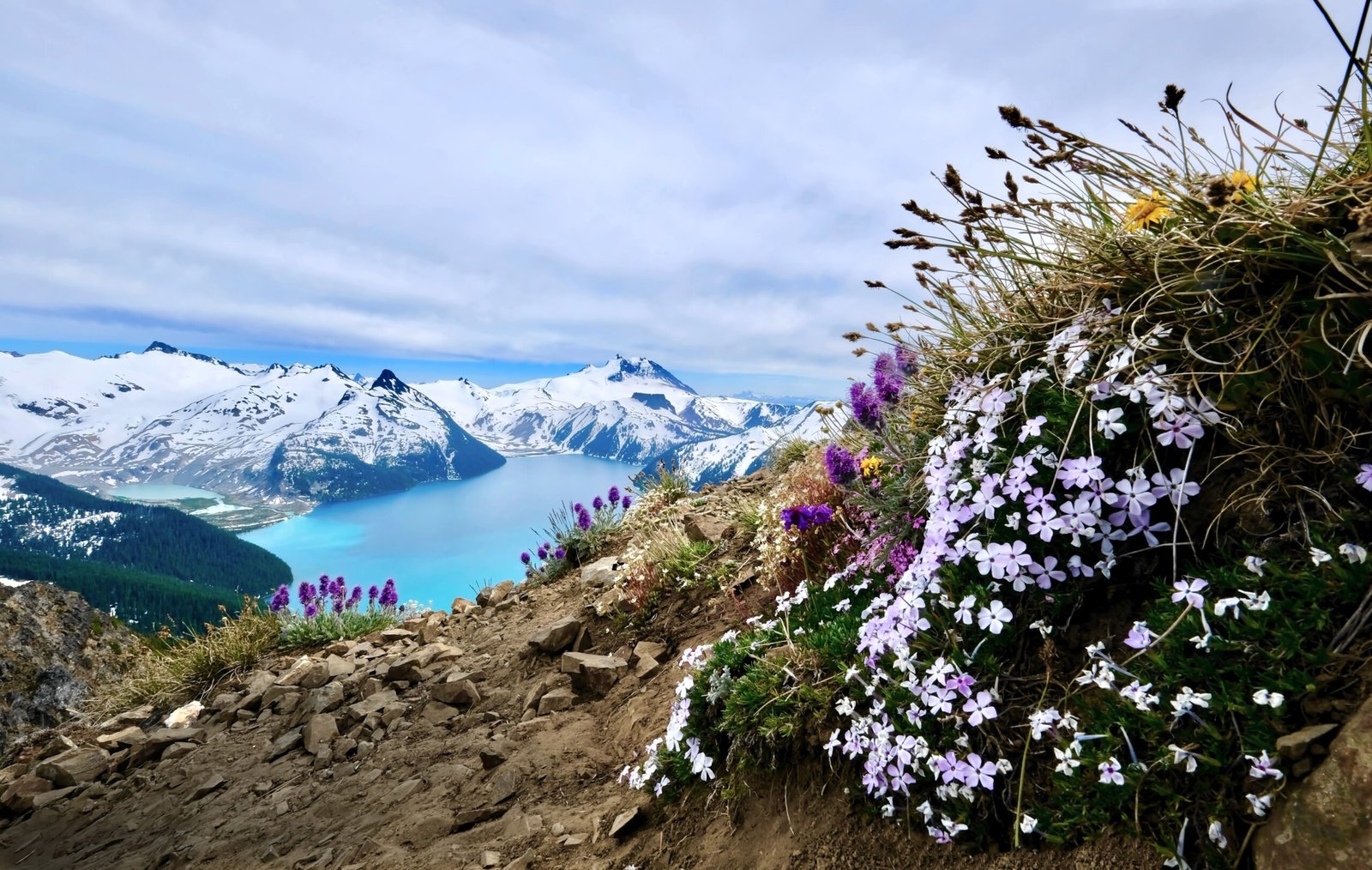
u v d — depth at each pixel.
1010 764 2.18
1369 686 1.57
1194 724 1.83
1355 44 1.82
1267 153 2.22
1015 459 2.38
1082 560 2.35
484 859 3.68
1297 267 2.07
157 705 9.30
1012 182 2.71
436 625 9.05
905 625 2.61
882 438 3.77
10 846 6.02
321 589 11.38
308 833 4.73
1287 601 1.75
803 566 4.51
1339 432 1.89
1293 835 1.49
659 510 10.05
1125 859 1.81
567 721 5.11
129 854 5.25
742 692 3.40
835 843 2.63
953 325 3.51
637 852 3.30
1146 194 2.56
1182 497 1.98
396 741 5.83
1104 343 2.42
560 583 9.15
